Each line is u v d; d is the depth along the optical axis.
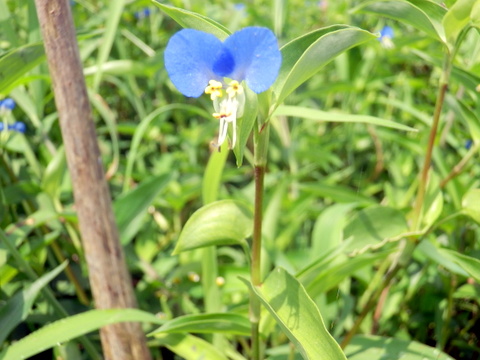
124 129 0.60
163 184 0.42
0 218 0.43
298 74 0.30
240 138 0.30
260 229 0.32
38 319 0.42
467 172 0.55
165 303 0.45
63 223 0.48
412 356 0.36
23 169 0.51
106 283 0.37
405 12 0.34
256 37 0.29
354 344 0.37
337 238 0.40
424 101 0.75
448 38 0.33
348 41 0.30
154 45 0.75
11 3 0.66
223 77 0.30
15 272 0.40
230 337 0.41
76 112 0.36
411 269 0.48
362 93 0.74
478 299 0.42
